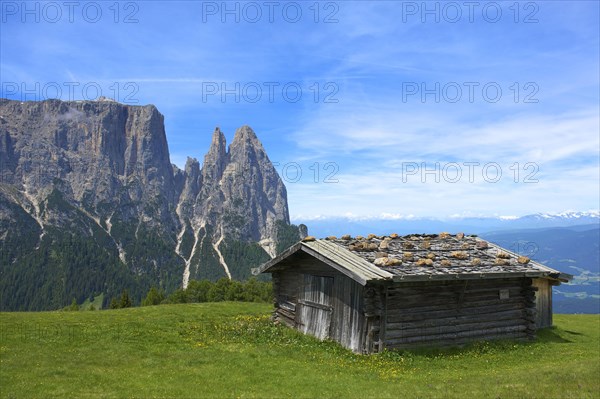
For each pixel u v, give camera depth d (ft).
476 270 74.54
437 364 64.28
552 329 101.86
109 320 96.78
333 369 60.23
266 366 60.80
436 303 72.64
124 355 65.82
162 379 54.13
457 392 47.50
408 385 51.90
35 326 85.87
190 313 110.93
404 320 69.62
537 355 72.18
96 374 55.62
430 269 71.31
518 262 83.30
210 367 59.93
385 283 67.77
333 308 75.46
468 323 75.41
